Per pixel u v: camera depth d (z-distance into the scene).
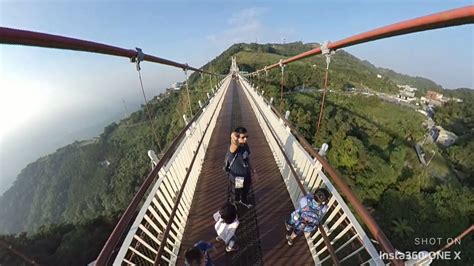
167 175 4.39
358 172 29.34
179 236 4.13
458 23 1.57
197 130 7.26
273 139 7.59
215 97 13.14
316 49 5.94
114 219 22.72
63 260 18.17
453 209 24.16
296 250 3.86
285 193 5.26
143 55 4.26
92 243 19.75
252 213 4.69
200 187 5.61
